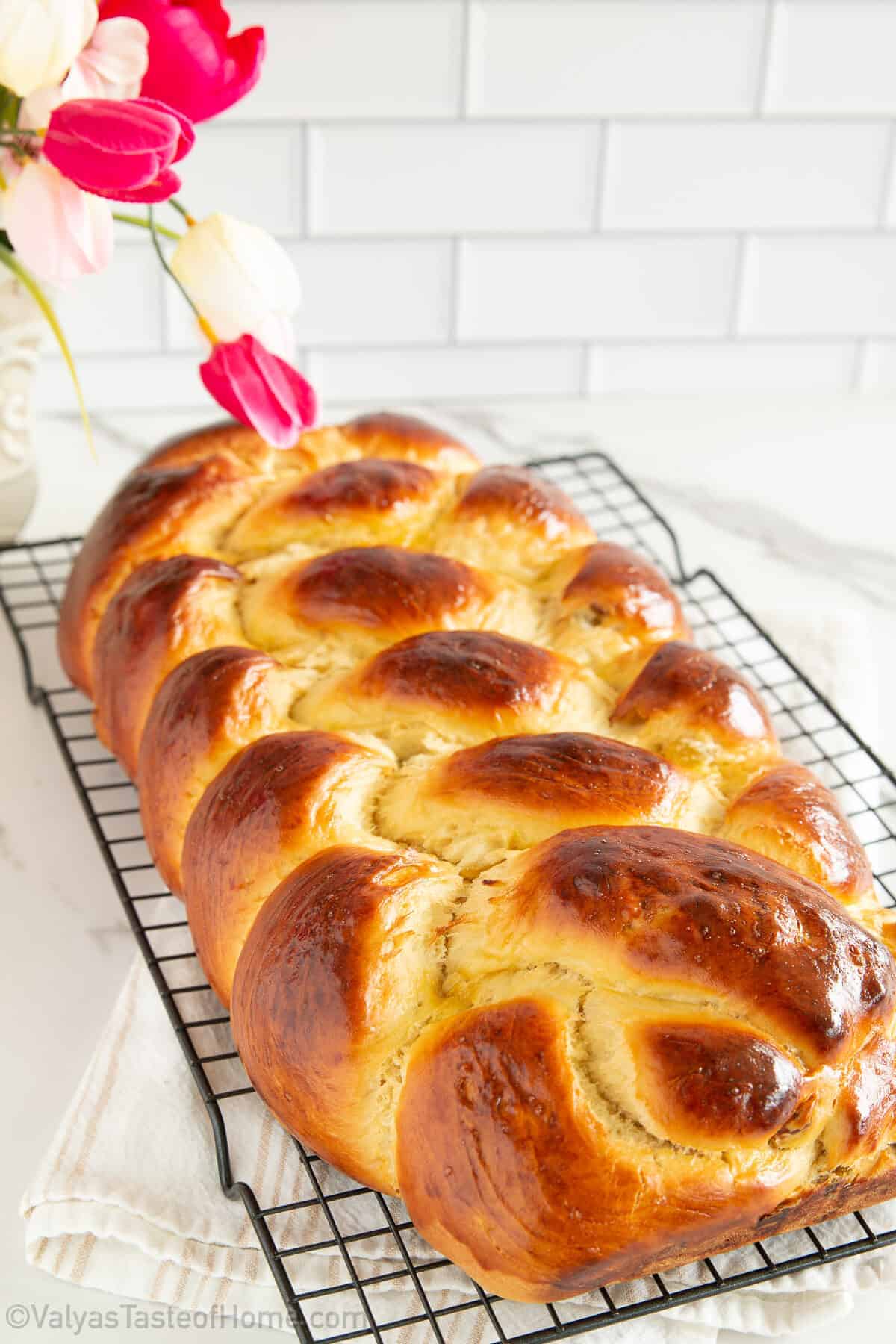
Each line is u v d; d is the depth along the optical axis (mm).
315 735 1001
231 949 983
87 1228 961
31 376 1192
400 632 1042
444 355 1420
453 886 952
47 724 1160
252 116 1323
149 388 1392
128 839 1069
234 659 1033
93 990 1047
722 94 1353
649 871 892
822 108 1362
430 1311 900
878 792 1126
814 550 1292
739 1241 919
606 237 1391
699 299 1420
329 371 1416
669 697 1019
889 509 1332
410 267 1386
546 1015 861
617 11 1322
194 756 1019
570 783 963
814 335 1441
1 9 990
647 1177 836
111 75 1016
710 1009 860
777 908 884
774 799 984
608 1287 952
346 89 1323
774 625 1205
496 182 1364
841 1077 876
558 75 1335
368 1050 909
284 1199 968
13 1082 1015
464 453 1172
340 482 1104
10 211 1021
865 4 1334
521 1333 943
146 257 1349
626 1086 848
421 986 925
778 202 1390
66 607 1133
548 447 1372
